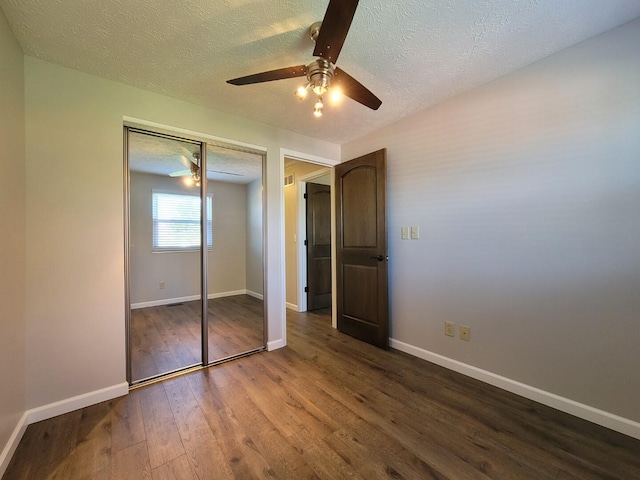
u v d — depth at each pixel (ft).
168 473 4.29
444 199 7.77
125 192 6.66
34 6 4.31
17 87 5.10
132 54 5.54
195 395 6.43
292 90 6.97
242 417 5.62
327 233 14.76
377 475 4.26
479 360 7.11
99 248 6.20
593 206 5.41
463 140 7.31
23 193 5.31
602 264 5.33
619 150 5.14
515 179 6.40
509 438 5.03
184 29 4.89
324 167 11.96
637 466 4.40
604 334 5.32
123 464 4.45
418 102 7.75
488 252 6.89
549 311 5.98
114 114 6.44
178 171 8.10
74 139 5.95
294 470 4.35
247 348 9.00
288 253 14.56
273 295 9.20
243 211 9.78
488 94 6.80
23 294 5.28
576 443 4.89
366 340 9.74
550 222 5.93
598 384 5.38
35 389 5.48
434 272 8.05
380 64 5.99
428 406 5.99
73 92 5.96
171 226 8.20
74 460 4.51
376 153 9.25
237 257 9.65
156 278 8.14
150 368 7.64
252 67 6.04
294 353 8.82
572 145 5.63
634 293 5.02
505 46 5.50
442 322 7.89
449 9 4.51
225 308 9.42
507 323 6.60
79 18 4.58
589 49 5.39
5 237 4.61
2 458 4.33
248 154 8.89
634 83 4.98
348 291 10.48
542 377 6.07
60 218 5.77
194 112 7.65
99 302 6.18
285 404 6.07
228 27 4.86
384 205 9.02
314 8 4.47
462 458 4.58
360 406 6.00
